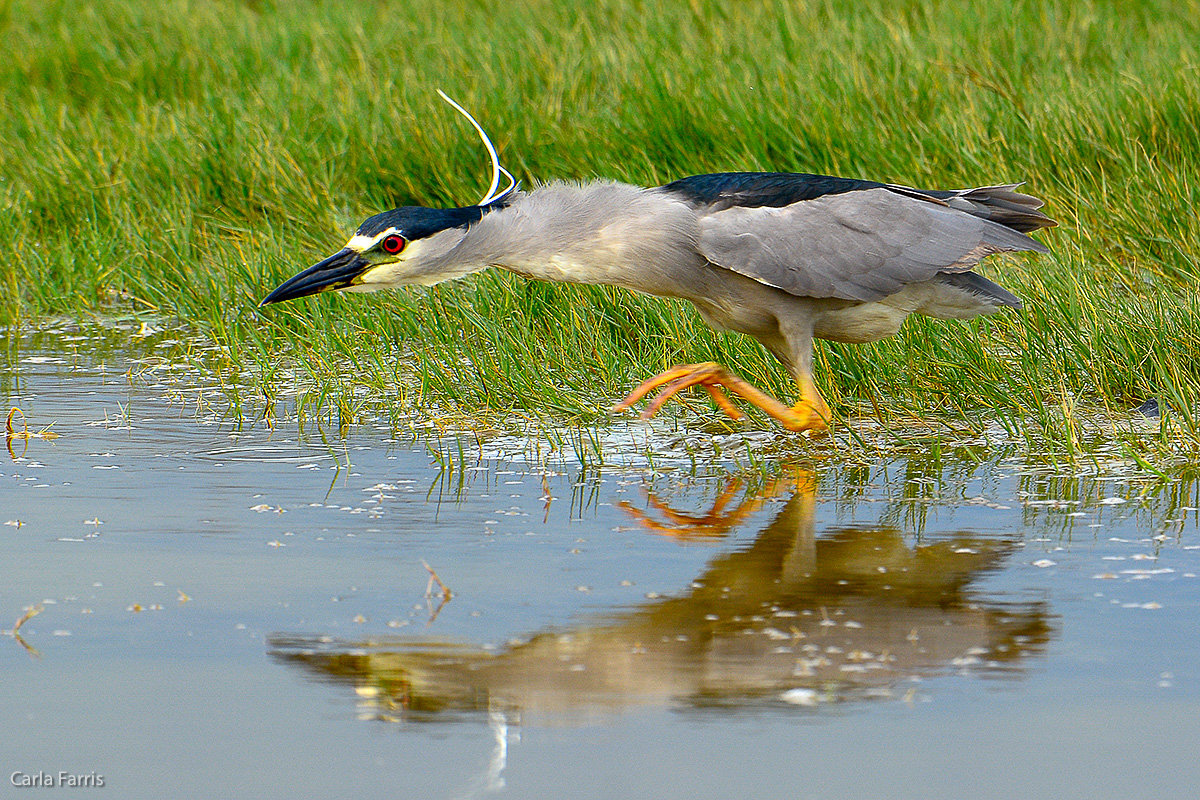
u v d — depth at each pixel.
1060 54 18.44
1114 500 9.21
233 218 16.34
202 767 5.80
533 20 22.00
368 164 16.98
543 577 7.87
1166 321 11.96
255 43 21.62
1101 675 6.57
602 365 12.21
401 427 11.37
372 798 5.55
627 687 6.49
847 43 18.86
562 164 16.61
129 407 11.95
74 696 6.41
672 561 8.14
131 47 22.66
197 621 7.24
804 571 7.96
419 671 6.66
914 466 10.17
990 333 12.54
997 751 5.89
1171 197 14.40
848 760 5.82
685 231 10.32
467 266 10.40
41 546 8.36
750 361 12.04
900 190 10.65
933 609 7.37
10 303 15.11
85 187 16.92
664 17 21.08
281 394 12.41
